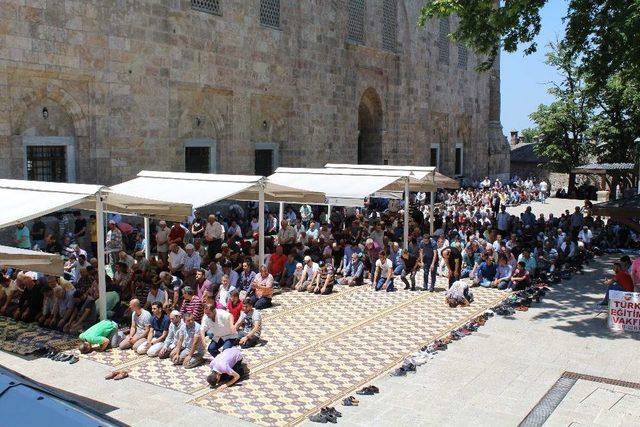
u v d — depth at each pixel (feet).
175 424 32.89
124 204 55.42
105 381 39.17
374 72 136.67
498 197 129.70
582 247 81.82
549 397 36.52
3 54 69.31
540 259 71.41
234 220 88.89
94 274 53.26
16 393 10.75
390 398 36.45
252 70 102.99
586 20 67.72
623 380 39.24
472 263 70.90
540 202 171.73
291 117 112.57
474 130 187.32
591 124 171.32
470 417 33.78
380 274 65.92
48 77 74.59
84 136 79.15
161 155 88.02
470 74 182.70
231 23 98.27
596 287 66.08
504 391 37.47
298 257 70.59
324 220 98.02
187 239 72.13
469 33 69.82
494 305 58.75
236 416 33.99
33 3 71.72
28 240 66.33
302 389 37.91
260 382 39.04
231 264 59.06
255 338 46.29
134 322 46.11
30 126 73.61
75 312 49.90
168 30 87.92
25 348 44.86
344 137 126.31
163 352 43.50
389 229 88.63
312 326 51.78
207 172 97.86
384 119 141.59
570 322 52.44
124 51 81.97
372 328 51.21
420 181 90.58
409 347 46.11
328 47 120.06
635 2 59.31
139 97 84.43
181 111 92.32
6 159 70.79
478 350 45.11
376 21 135.85
